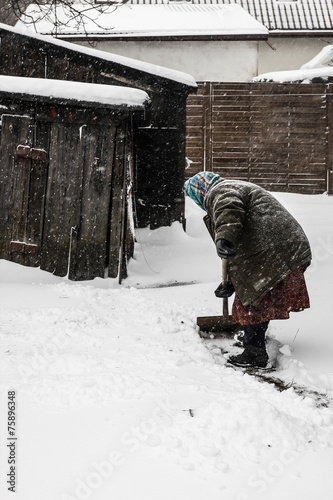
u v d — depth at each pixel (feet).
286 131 47.83
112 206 24.44
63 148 24.41
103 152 24.48
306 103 47.60
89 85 24.31
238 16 64.49
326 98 47.44
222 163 48.11
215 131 47.93
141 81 31.63
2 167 24.34
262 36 60.08
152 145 32.24
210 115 47.78
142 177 32.24
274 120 47.80
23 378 10.73
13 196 24.36
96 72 31.35
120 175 24.47
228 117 47.83
